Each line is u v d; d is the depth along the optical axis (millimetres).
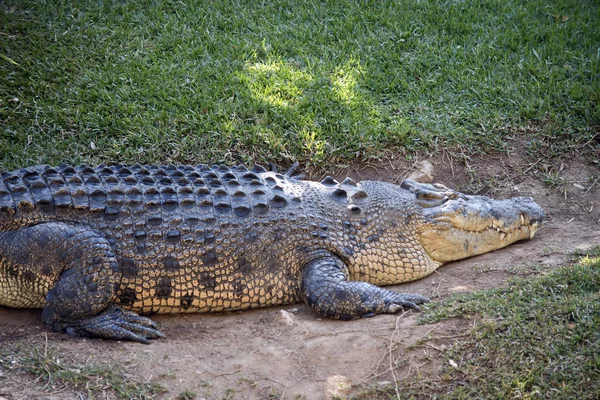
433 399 4367
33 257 5070
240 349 4918
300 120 7492
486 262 6004
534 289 5094
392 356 4695
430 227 5969
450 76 8281
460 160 7391
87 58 8195
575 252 5766
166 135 7195
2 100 7406
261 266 5473
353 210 5836
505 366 4488
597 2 9672
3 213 5152
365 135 7418
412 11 9281
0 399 4238
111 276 5121
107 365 4645
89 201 5293
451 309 5016
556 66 8359
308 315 5438
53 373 4512
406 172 7262
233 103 7652
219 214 5477
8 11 8680
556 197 7020
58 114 7316
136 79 7891
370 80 8188
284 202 5660
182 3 9250
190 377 4613
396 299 5297
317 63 8352
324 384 4539
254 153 7168
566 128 7609
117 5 9148
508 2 9508
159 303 5328
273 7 9375
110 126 7293
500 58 8586
